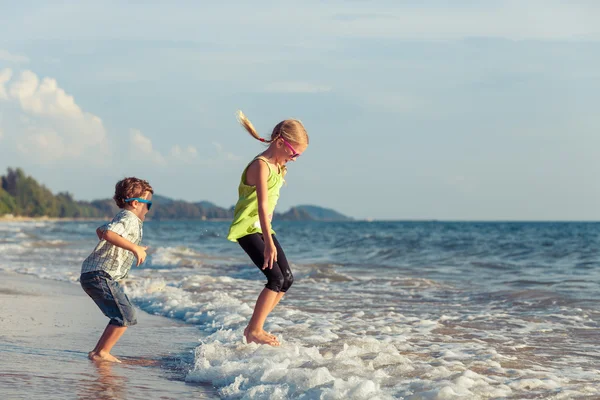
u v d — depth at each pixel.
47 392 3.40
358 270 13.94
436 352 4.71
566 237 30.64
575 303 7.77
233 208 4.93
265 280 10.94
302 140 4.81
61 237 33.94
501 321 6.46
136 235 4.54
